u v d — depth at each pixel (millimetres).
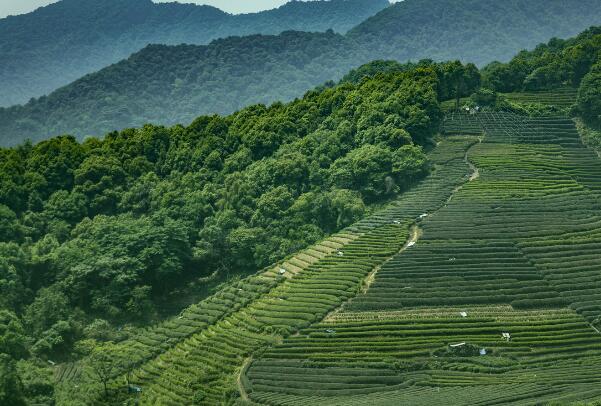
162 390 173625
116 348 196625
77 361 194625
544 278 189625
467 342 169000
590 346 166500
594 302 179250
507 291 184750
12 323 191750
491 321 176250
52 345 196125
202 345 188500
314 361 170625
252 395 161750
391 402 143375
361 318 184125
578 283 186250
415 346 170000
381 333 176250
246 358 178750
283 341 180500
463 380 155875
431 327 175500
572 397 135500
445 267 196000
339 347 173500
